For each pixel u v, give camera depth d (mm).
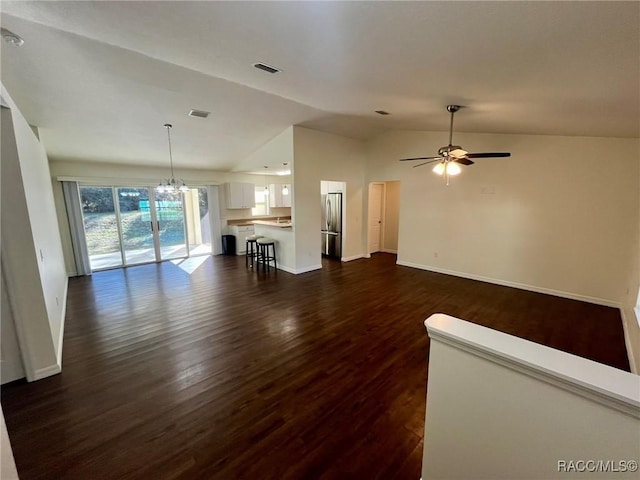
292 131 5352
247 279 5449
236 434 1882
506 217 4852
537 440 1093
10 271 2311
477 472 1286
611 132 3459
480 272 5258
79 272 5766
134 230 6676
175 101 3957
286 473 1615
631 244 3852
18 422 1983
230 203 7879
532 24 1280
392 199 7848
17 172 2307
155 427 1940
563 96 2182
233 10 1547
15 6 1896
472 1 1172
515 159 4664
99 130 4531
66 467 1650
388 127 5633
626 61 1477
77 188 5699
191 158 6367
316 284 5105
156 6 1632
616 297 3996
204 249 8164
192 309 3982
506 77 2021
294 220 5660
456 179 5383
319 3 1347
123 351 2908
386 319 3637
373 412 2072
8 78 2891
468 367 1246
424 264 6070
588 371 980
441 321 1371
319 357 2785
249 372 2553
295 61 2281
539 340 3109
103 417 2029
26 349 2400
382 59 1997
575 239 4246
